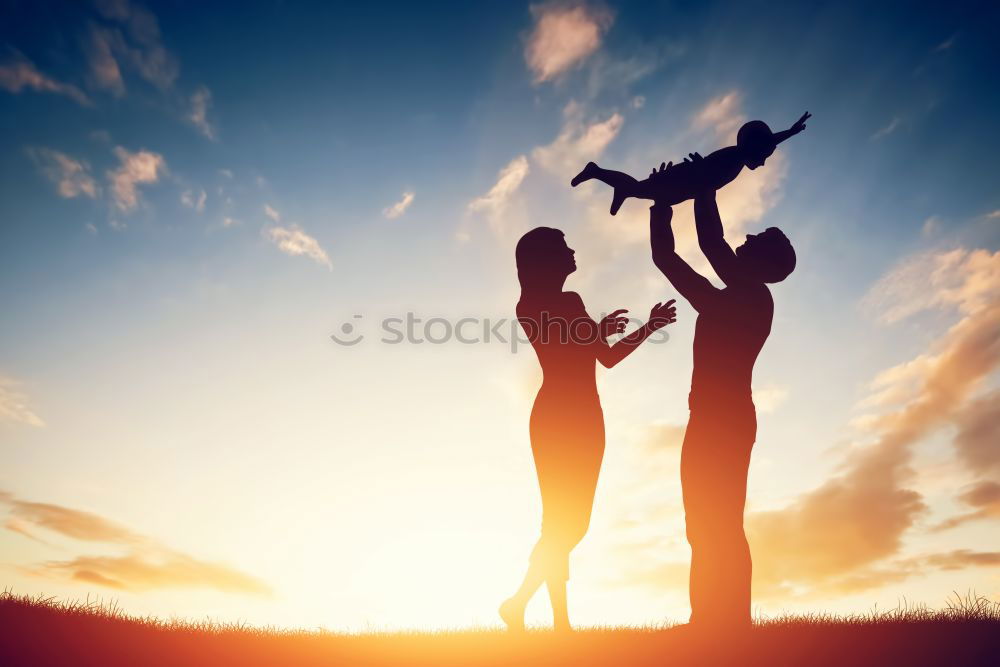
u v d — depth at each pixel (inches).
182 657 221.3
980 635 215.6
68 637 233.0
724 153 241.0
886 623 238.2
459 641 236.2
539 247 236.7
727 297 231.5
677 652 204.7
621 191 247.4
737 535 219.1
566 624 222.2
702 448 222.8
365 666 209.0
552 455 225.6
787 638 215.9
